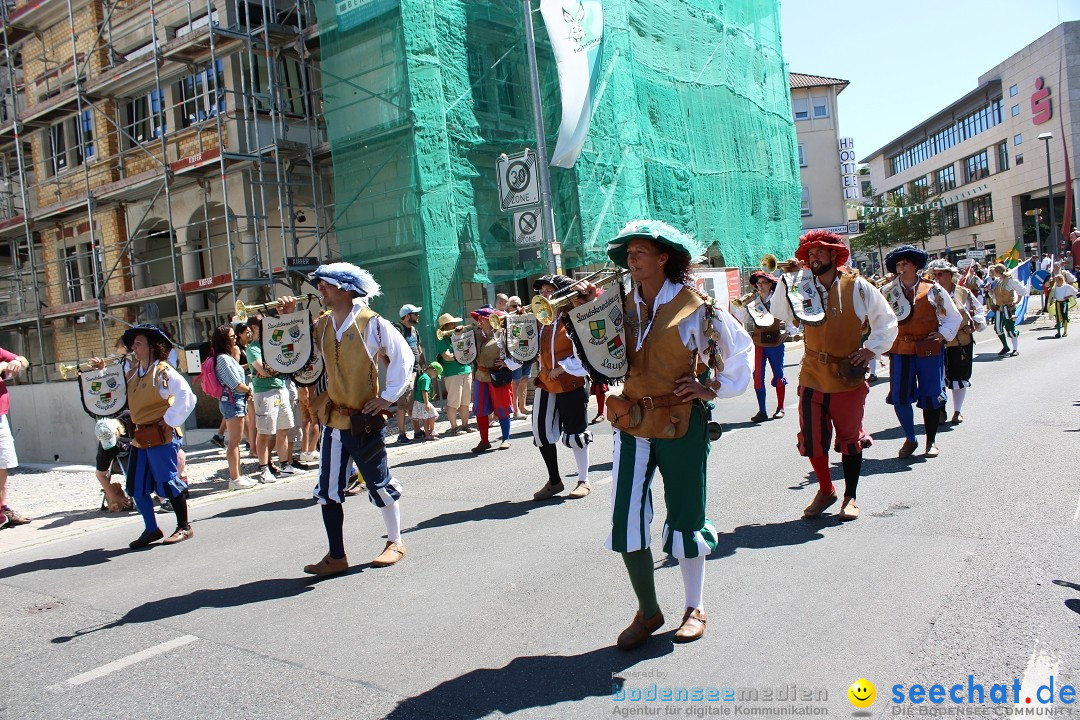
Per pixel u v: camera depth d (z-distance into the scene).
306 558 5.91
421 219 14.65
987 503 5.78
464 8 16.02
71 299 21.02
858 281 5.55
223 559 6.08
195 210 17.58
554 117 17.92
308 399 10.14
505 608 4.47
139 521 7.94
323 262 15.76
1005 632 3.68
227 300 17.86
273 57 16.22
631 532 3.70
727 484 7.01
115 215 18.89
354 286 5.29
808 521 5.71
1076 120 52.38
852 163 68.62
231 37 15.05
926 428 7.52
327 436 5.36
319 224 16.25
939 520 5.47
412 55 14.77
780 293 5.66
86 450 13.56
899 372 7.36
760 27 27.34
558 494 7.19
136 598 5.28
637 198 19.48
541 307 3.78
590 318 3.79
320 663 3.93
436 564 5.40
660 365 3.70
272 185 15.80
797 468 7.46
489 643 4.00
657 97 21.23
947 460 7.27
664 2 21.81
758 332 10.27
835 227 41.28
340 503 5.38
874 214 56.19
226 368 8.95
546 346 6.85
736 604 4.24
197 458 12.02
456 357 11.68
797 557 4.93
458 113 15.60
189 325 18.75
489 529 6.21
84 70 19.05
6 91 22.34
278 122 16.62
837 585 4.41
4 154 22.88
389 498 5.44
